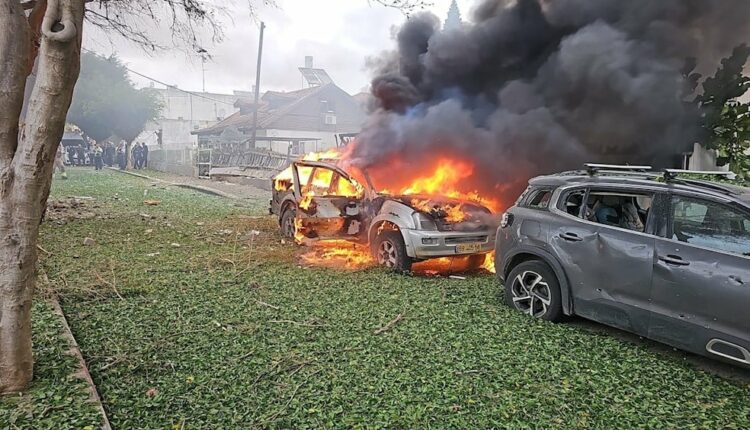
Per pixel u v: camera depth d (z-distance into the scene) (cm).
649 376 440
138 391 390
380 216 830
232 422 349
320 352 470
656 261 473
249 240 1053
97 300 611
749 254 425
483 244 796
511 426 351
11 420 329
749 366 414
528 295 596
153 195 1978
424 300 644
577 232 545
